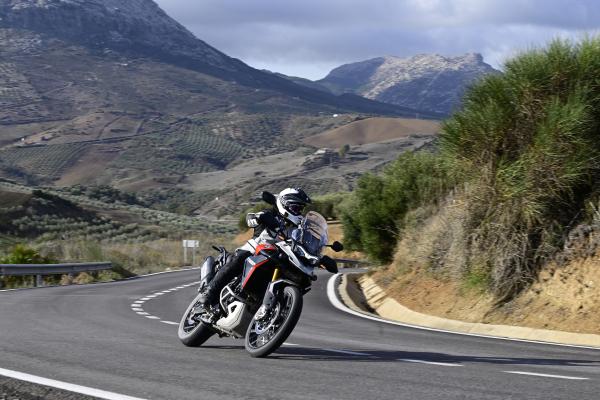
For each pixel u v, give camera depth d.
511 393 6.73
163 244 62.59
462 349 10.42
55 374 7.54
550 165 14.24
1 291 22.59
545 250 14.27
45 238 71.56
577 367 8.62
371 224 23.38
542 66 14.80
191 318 9.91
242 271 9.22
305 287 9.04
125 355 8.88
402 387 6.98
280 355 9.19
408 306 17.03
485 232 15.39
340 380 7.34
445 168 17.22
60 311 15.16
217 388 6.85
